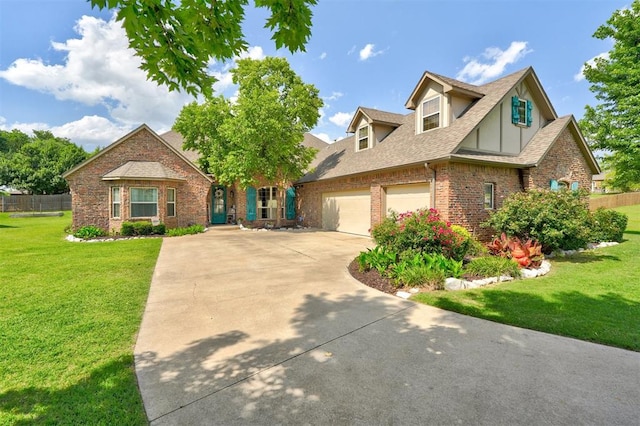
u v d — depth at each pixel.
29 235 14.47
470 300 5.14
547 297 5.25
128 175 14.41
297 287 6.10
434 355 3.37
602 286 5.86
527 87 12.23
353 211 15.05
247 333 3.99
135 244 11.80
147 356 3.39
